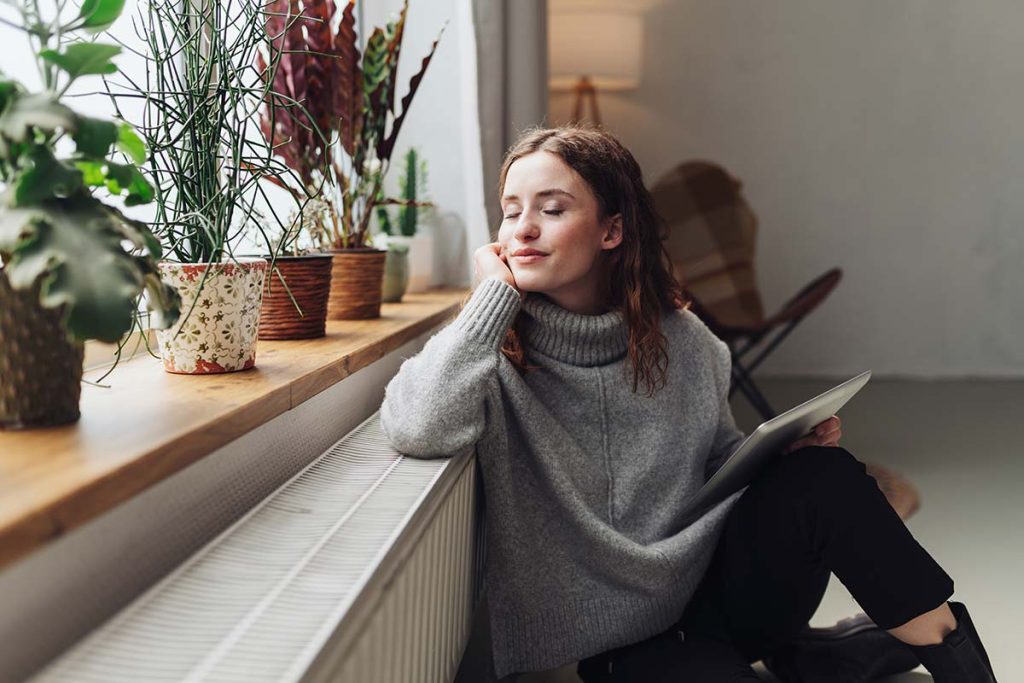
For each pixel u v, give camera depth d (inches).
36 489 25.5
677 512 53.0
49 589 26.6
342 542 32.8
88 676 23.4
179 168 44.6
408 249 86.8
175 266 43.5
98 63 30.6
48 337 32.3
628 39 168.7
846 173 189.5
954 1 183.2
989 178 187.3
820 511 49.0
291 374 45.0
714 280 157.3
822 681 58.8
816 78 187.8
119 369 46.7
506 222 51.4
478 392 45.7
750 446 46.1
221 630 26.0
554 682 61.4
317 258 57.9
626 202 51.2
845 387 48.8
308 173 66.1
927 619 48.3
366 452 46.4
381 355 59.1
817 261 192.5
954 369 192.5
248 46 45.8
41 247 26.8
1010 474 116.5
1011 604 75.2
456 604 47.0
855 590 49.1
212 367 44.7
